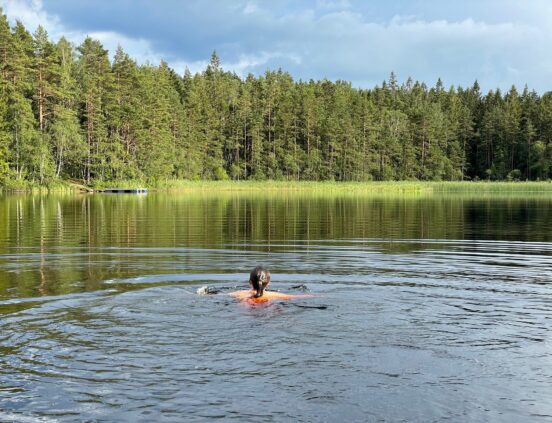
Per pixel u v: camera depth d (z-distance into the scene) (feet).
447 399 19.39
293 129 396.16
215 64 488.44
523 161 415.03
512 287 37.37
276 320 28.32
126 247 57.88
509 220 96.84
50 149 239.50
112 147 263.08
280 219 96.02
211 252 54.44
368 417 18.07
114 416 18.13
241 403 19.01
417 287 37.22
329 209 125.39
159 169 287.07
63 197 186.19
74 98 265.13
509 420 17.98
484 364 22.54
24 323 27.84
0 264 47.01
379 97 488.02
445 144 439.22
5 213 108.17
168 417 18.07
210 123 390.83
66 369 21.80
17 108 217.97
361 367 22.08
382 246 59.72
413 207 135.85
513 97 454.81
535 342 25.29
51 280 39.60
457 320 28.76
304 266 46.26
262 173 382.83
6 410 18.51
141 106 290.56
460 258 51.08
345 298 33.53
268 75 445.37
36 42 250.57
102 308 30.76
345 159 391.45
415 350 24.04
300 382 20.63
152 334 25.99
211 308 30.66
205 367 21.99
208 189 291.79
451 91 531.50
